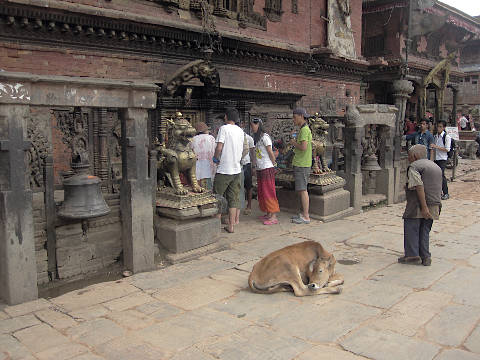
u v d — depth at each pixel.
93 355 3.21
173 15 10.05
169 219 5.67
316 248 4.57
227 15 11.45
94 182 4.69
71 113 7.82
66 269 4.86
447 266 5.34
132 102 4.88
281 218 7.96
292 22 13.95
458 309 4.04
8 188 4.01
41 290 4.60
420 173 5.26
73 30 8.05
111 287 4.61
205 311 4.00
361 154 8.66
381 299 4.29
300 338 3.47
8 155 3.97
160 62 9.84
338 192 8.25
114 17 8.34
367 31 21.58
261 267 4.45
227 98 10.65
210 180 7.26
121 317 3.87
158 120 9.24
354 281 4.81
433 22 20.69
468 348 3.31
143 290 4.53
